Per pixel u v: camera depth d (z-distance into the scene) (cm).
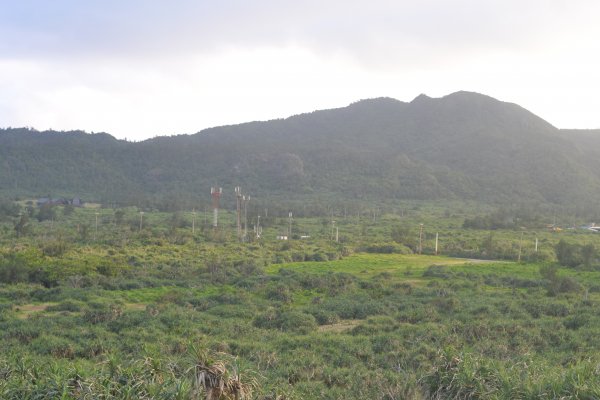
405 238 7556
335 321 2872
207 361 1110
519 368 1408
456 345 2041
